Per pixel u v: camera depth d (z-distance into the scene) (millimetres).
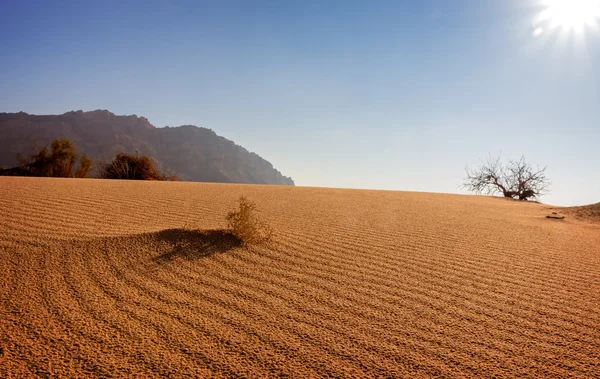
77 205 6195
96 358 2084
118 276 3311
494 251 4961
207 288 3176
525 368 2152
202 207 6996
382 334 2514
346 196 11625
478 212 9484
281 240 4844
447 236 5793
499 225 7340
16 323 2422
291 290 3229
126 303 2805
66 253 3730
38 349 2145
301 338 2416
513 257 4676
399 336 2496
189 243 4211
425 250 4816
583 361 2248
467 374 2076
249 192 10648
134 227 4906
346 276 3650
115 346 2215
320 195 11375
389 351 2297
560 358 2275
